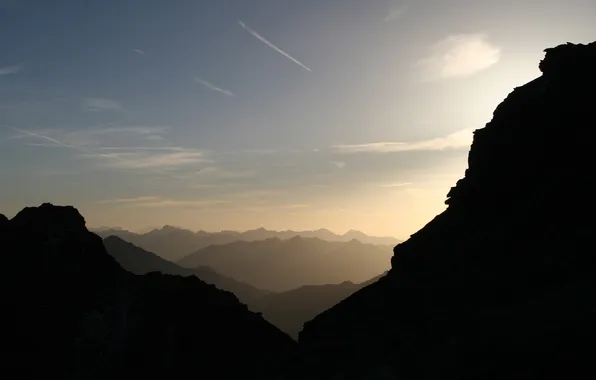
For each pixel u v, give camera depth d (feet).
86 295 173.27
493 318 103.40
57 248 185.37
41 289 165.58
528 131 146.41
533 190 136.56
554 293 98.43
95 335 159.53
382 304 152.56
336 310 175.73
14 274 167.43
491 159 154.61
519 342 86.02
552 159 136.36
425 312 127.75
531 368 76.84
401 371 109.60
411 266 159.84
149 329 186.50
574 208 120.88
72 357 146.61
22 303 156.66
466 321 110.22
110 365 164.35
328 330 163.73
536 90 155.84
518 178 142.51
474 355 91.81
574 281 98.94
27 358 140.05
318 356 145.28
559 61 152.66
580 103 136.15
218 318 209.67
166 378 168.14
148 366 171.22
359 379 117.91
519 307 101.45
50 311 157.07
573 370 71.00
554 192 127.13
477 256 133.80
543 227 124.36
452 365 94.94
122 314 183.83
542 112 145.48
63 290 169.58
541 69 162.61
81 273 182.80
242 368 178.60
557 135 137.39
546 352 77.92
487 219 146.10
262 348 198.18
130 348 176.55
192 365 176.55
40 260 177.27
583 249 107.14
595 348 72.02
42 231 191.01
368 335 140.05
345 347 141.49
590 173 122.62
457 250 143.02
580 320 81.00
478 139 166.09
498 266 123.95
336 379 124.88
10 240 181.16
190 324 197.77
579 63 146.20
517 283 112.57
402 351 117.19
